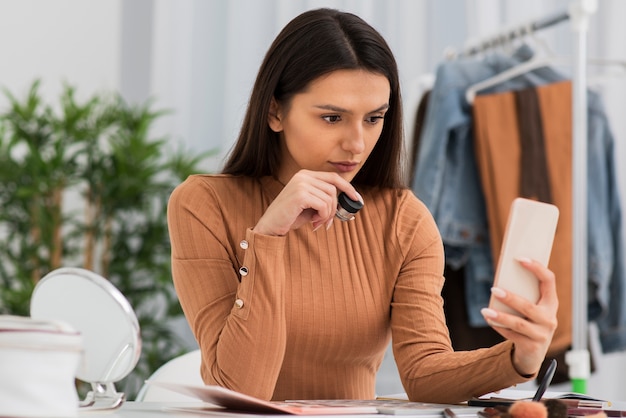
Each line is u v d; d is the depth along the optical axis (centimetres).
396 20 424
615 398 429
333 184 170
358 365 193
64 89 423
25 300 368
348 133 178
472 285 338
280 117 189
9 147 383
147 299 414
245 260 168
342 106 176
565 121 330
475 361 164
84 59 428
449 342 186
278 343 167
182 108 421
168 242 396
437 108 340
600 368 429
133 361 127
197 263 183
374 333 191
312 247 191
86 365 129
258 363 166
